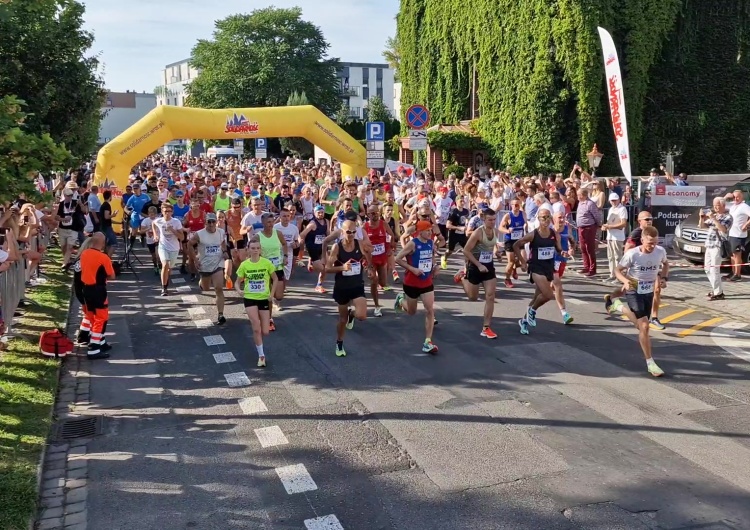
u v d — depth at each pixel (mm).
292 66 64500
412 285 8945
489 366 8461
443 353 9047
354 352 9156
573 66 26141
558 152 27219
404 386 7777
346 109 68938
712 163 30078
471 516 4930
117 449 6254
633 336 9781
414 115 15727
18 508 4980
